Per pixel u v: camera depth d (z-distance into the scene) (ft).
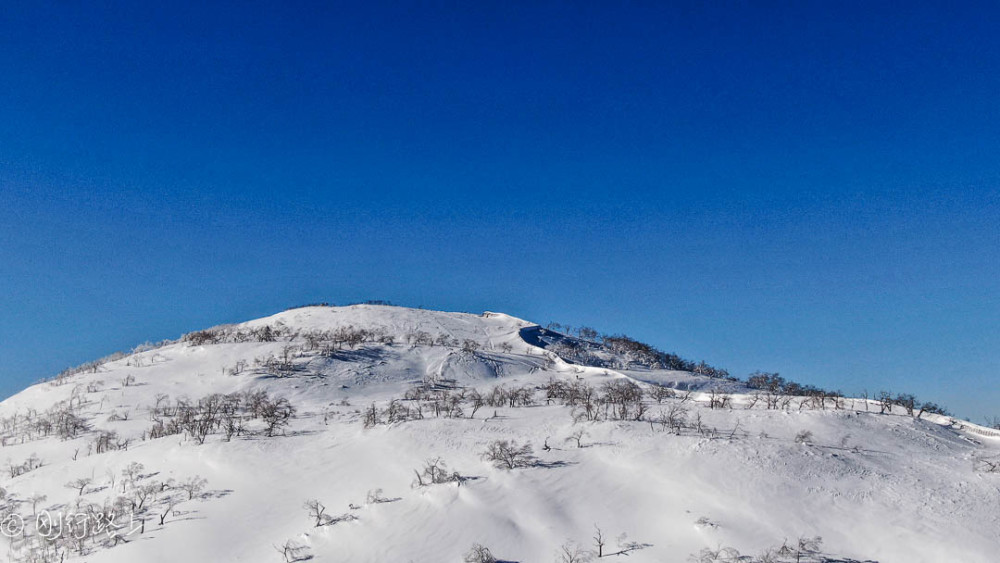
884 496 122.31
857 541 108.47
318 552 120.16
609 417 177.37
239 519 135.95
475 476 139.74
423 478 142.51
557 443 157.28
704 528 112.68
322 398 269.23
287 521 133.49
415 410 208.13
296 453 169.48
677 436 154.10
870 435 159.22
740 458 138.00
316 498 142.10
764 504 119.85
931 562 102.17
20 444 224.94
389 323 411.34
